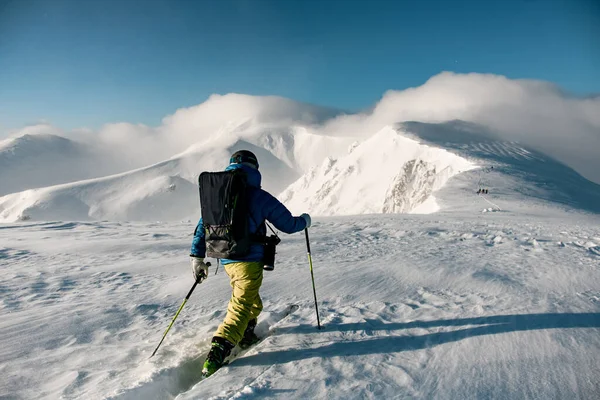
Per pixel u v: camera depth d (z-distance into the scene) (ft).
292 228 9.95
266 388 7.19
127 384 7.79
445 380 7.45
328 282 15.79
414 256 21.79
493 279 15.72
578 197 164.76
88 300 15.06
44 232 41.86
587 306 11.76
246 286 9.48
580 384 7.32
